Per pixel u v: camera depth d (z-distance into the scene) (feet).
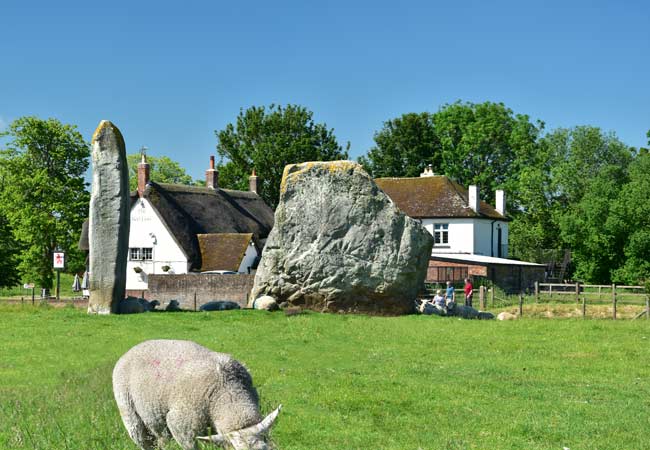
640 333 98.78
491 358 78.74
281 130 284.00
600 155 277.85
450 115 312.91
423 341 89.56
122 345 81.66
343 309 122.72
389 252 122.31
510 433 49.34
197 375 34.27
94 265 112.16
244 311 113.09
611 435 49.08
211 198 231.91
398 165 308.60
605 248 224.74
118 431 42.91
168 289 155.74
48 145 237.86
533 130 310.24
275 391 60.13
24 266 228.22
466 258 207.00
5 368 69.15
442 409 55.67
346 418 52.49
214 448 33.19
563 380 67.51
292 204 124.98
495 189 296.51
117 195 112.57
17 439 42.93
